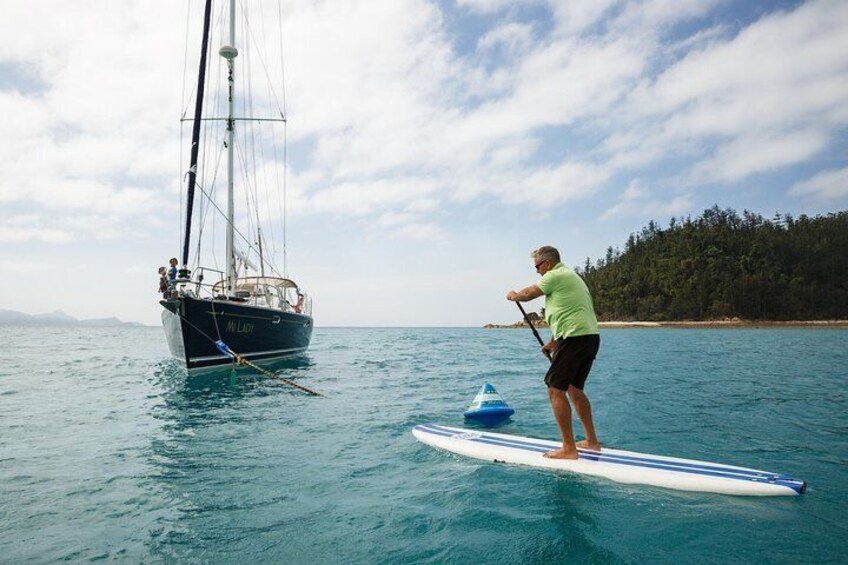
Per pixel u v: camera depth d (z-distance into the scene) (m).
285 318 14.79
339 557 2.48
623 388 8.28
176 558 2.52
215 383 10.14
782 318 99.19
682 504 3.10
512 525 2.79
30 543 2.72
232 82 15.48
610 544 2.53
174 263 11.95
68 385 9.91
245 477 3.86
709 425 5.38
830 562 2.30
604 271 127.69
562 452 4.01
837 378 9.73
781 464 3.94
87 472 4.04
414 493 3.39
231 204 15.09
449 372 12.02
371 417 6.27
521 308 4.32
